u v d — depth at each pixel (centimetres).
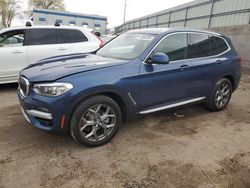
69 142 369
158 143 378
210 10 1773
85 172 300
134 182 286
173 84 423
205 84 483
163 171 308
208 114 518
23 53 639
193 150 362
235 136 417
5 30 638
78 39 717
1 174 290
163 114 501
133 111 384
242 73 1077
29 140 371
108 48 465
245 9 1452
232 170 317
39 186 273
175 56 429
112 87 346
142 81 379
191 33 463
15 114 473
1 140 368
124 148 359
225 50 528
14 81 645
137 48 409
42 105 321
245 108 573
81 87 322
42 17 2238
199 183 289
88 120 344
